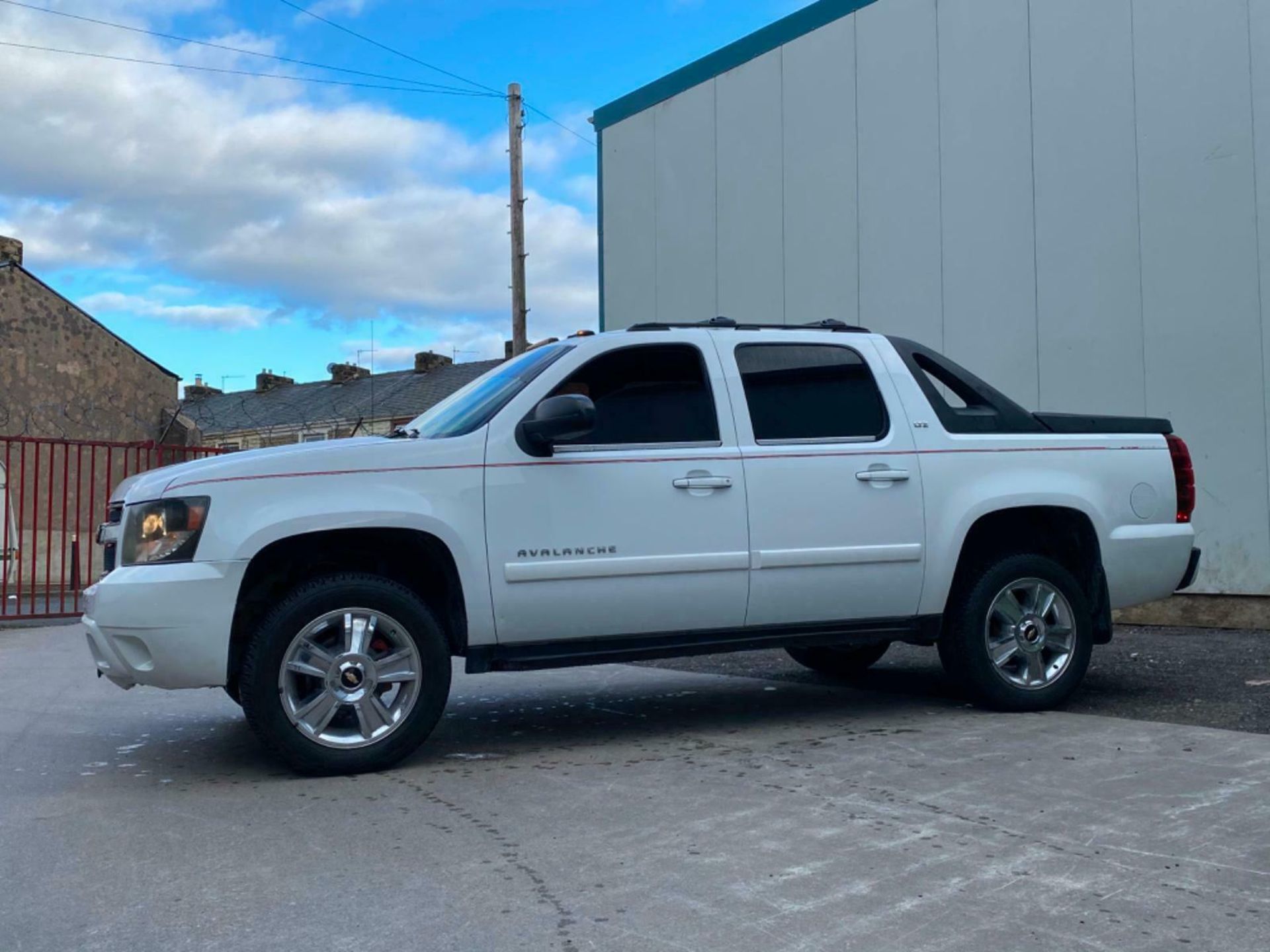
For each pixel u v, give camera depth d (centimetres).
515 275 2289
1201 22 869
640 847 374
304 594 472
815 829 388
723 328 564
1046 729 535
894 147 1074
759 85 1196
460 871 354
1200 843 364
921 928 301
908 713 590
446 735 569
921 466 568
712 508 529
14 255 2186
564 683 739
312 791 456
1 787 474
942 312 1038
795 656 743
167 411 2303
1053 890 327
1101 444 602
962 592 577
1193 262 873
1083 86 939
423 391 3722
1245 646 777
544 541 505
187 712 653
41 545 1997
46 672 836
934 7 1043
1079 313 942
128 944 301
